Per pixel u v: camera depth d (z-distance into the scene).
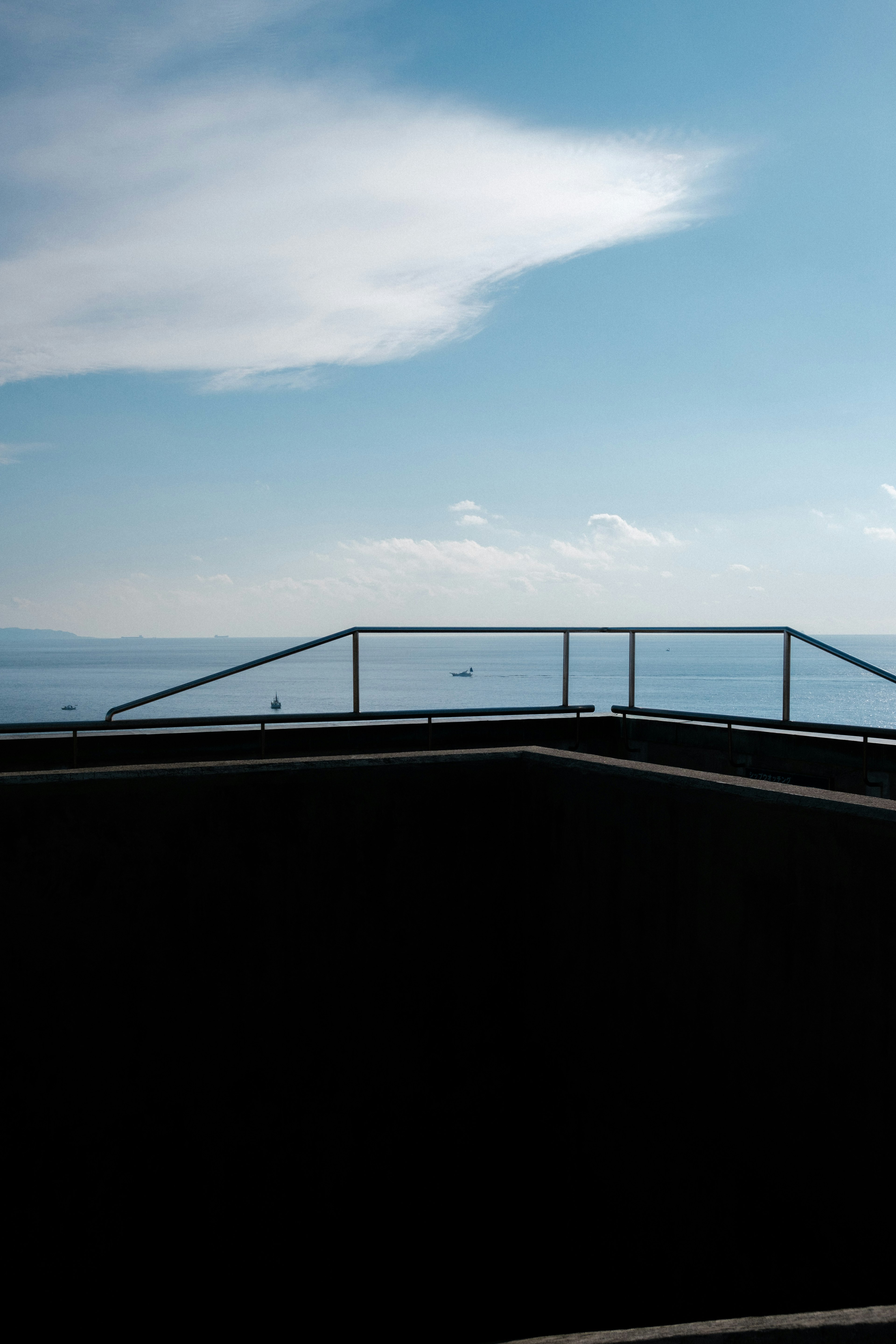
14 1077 2.19
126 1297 2.30
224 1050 2.38
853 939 1.66
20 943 2.19
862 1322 0.77
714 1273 1.94
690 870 2.02
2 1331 2.19
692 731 6.39
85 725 5.38
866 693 76.19
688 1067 2.02
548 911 2.49
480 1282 2.55
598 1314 2.28
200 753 5.72
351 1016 2.49
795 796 1.79
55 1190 2.24
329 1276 2.48
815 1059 1.73
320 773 2.43
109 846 2.26
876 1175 1.61
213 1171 2.38
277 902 2.41
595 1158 2.31
